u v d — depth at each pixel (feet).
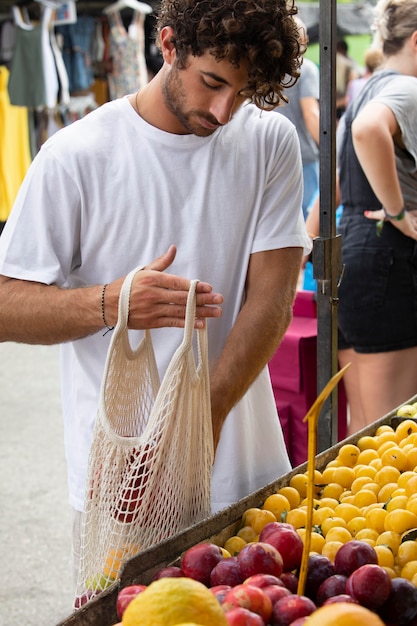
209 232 5.45
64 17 21.18
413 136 9.30
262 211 5.71
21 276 5.10
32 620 8.89
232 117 5.30
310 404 9.54
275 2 4.63
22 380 17.19
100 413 4.45
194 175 5.38
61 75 21.75
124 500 4.45
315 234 10.90
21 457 13.21
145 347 4.76
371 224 9.38
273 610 3.47
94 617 3.84
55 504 11.59
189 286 4.46
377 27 9.88
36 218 5.16
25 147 22.81
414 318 9.41
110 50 22.45
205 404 4.69
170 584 3.00
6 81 22.06
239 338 5.46
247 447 5.78
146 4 23.07
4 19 21.83
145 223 5.33
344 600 3.56
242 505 4.79
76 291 4.96
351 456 5.64
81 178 5.20
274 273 5.68
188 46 4.65
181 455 4.60
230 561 3.91
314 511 4.90
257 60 4.57
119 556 4.53
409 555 4.29
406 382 9.63
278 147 5.64
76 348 5.53
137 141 5.29
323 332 7.20
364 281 9.36
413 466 5.41
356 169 9.48
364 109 9.17
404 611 3.68
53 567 9.95
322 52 6.61
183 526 4.78
